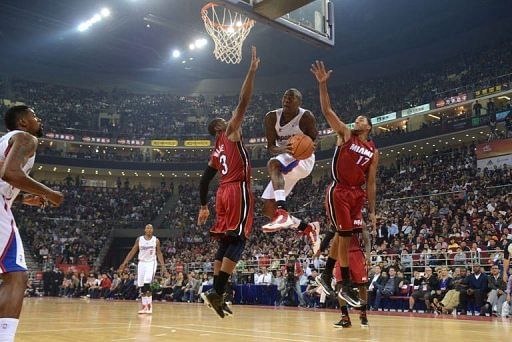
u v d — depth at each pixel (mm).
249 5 6277
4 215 3125
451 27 33594
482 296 11711
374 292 14234
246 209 4301
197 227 31094
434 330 6633
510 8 31156
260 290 17344
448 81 30828
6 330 2932
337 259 6090
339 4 31000
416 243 17531
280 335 5777
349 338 5383
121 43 36031
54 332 6188
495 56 30125
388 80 35688
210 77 42031
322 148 34719
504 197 18578
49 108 36344
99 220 32625
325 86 5207
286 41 35781
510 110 24469
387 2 30875
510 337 5629
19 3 31312
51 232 30281
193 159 36562
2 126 33188
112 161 35125
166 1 30297
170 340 5211
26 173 3332
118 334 5910
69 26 33844
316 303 15227
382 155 32188
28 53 37562
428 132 27797
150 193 36625
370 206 5906
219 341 5098
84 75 40250
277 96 39344
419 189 24109
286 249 20531
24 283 3102
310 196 29516
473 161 24219
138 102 39812
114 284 22453
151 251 10836
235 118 4211
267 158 34250
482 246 14312
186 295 19344
